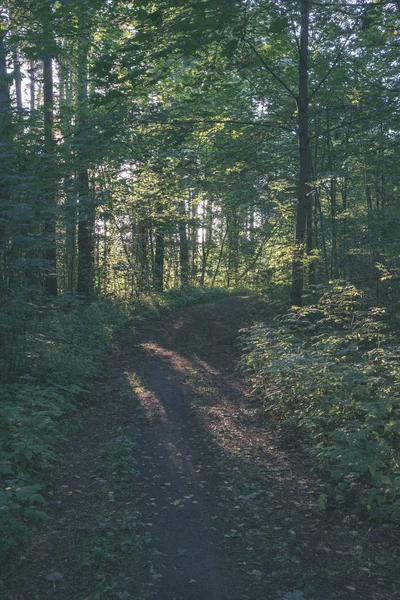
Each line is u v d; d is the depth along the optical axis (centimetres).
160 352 1434
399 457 590
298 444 724
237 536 495
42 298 1088
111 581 414
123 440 729
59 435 715
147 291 2419
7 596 388
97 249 2133
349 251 1333
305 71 1294
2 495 476
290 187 1662
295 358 855
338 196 1883
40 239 891
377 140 1326
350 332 1027
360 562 449
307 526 512
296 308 1111
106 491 579
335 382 786
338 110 1398
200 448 728
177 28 623
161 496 578
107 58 711
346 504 548
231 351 1436
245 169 1504
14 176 775
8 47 1002
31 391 833
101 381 1087
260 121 1485
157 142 1321
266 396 879
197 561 451
